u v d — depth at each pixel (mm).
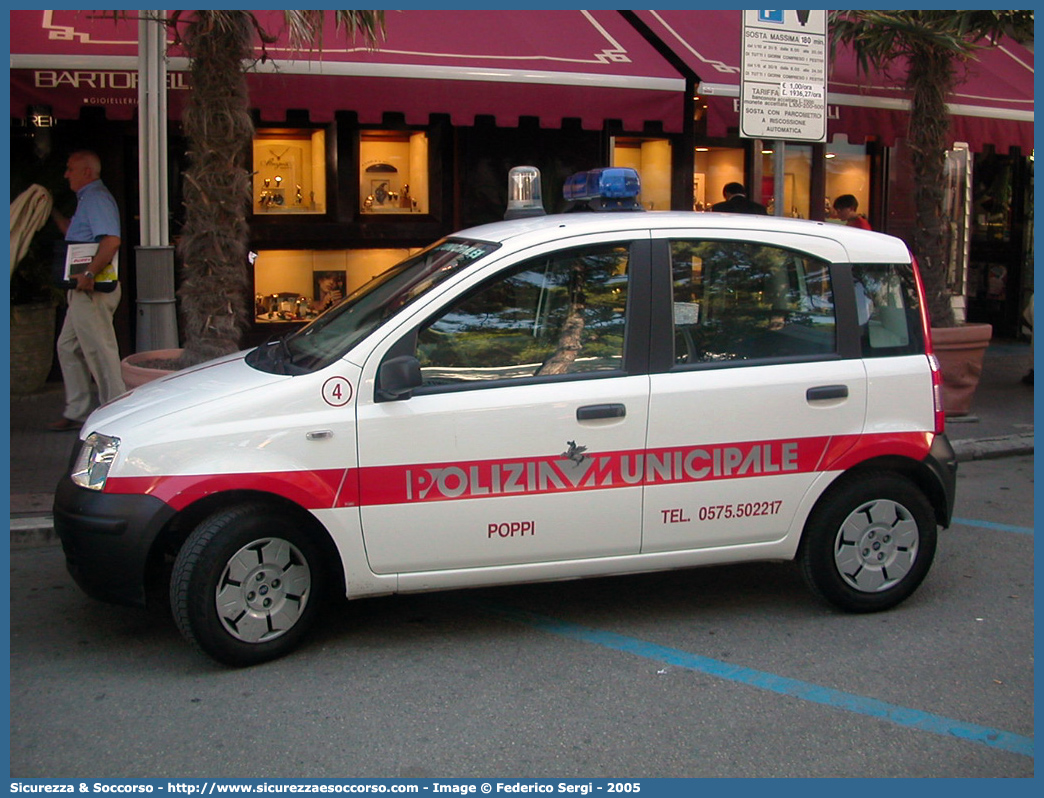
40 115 9758
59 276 8086
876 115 10844
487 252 4695
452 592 5492
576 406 4590
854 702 4238
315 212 10594
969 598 5426
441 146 10938
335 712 4129
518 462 4555
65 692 4305
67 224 9625
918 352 5098
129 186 10211
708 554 4863
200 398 4469
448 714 4117
